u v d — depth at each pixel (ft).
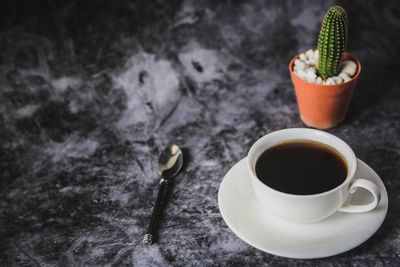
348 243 1.65
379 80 2.38
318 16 2.70
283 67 2.52
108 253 1.82
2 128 2.36
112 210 1.97
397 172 1.97
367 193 1.78
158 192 2.00
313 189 1.71
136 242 1.85
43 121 2.37
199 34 2.64
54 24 2.55
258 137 2.19
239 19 2.68
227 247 1.81
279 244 1.67
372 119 2.21
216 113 2.33
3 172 2.19
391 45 2.55
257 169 1.79
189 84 2.47
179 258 1.79
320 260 1.74
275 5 2.70
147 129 2.29
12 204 2.05
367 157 2.05
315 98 2.09
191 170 2.09
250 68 2.53
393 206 1.86
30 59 2.51
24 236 1.92
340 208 1.73
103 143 2.26
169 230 1.87
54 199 2.04
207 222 1.89
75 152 2.23
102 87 2.48
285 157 1.82
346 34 2.02
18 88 2.46
